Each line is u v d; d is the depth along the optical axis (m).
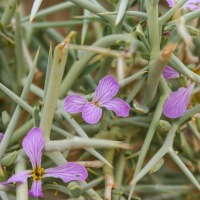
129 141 0.18
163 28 0.16
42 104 0.15
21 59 0.20
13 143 0.18
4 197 0.14
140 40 0.16
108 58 0.18
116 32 0.17
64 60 0.13
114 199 0.16
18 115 0.15
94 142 0.14
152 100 0.17
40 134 0.14
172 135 0.16
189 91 0.16
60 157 0.14
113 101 0.15
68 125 0.17
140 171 0.15
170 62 0.15
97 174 0.16
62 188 0.14
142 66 0.19
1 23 0.19
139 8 0.17
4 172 0.14
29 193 0.14
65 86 0.18
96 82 0.19
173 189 0.19
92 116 0.15
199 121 0.17
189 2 0.17
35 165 0.14
